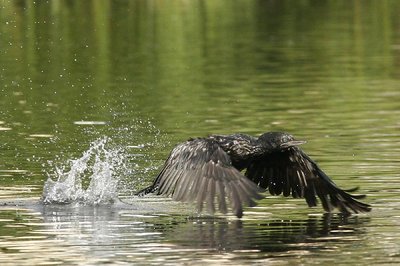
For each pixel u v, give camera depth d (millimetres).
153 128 17094
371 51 26281
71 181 12539
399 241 10266
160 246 10195
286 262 9617
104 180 12555
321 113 18484
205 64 24297
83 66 23750
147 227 10961
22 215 11555
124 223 11148
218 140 10773
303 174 11234
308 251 9961
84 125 17359
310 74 23094
